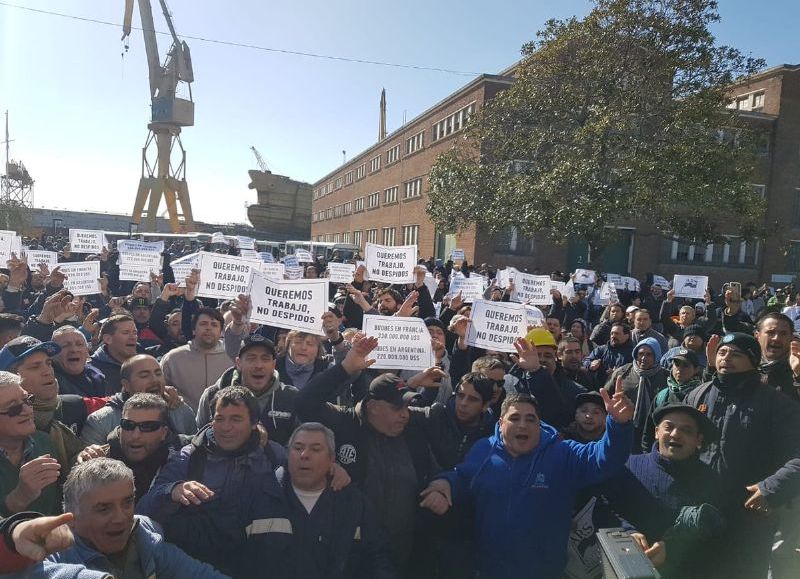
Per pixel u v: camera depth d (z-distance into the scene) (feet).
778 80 103.45
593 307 43.86
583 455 10.81
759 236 64.13
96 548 7.93
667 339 30.40
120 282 41.39
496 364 14.33
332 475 10.34
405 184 135.95
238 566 9.82
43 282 31.60
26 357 10.58
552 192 55.67
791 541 12.01
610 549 7.99
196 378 16.57
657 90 56.39
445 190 69.46
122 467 8.15
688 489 11.12
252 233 252.62
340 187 211.82
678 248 104.17
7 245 32.50
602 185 54.85
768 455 11.41
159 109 149.07
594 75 57.62
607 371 22.11
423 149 124.16
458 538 11.59
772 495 10.20
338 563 9.80
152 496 9.70
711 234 63.26
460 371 19.56
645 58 56.90
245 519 9.91
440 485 11.15
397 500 11.51
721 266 105.09
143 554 8.40
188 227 156.56
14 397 9.21
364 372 16.12
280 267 29.58
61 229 162.91
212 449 10.43
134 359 12.72
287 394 13.38
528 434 10.83
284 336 18.17
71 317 20.03
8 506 8.04
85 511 7.83
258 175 260.21
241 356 12.98
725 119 58.59
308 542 9.74
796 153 104.06
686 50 56.44
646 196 52.44
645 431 16.22
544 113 61.36
